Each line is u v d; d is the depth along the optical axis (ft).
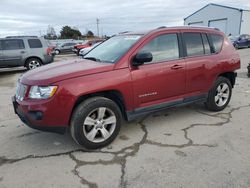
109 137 12.17
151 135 13.43
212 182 9.32
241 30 107.96
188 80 14.55
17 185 9.36
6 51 37.58
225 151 11.59
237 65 17.33
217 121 15.33
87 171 10.18
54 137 13.34
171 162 10.71
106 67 11.76
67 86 10.70
